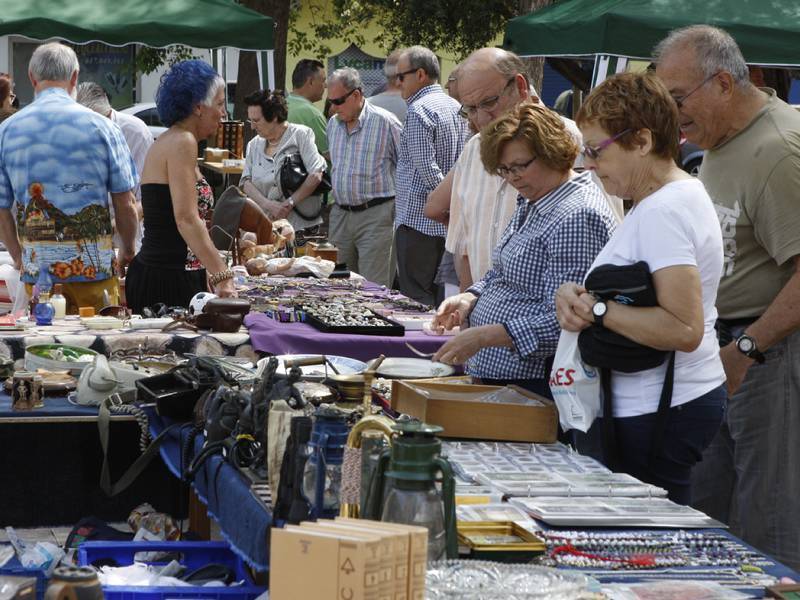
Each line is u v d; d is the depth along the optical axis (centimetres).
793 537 345
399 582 156
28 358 379
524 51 651
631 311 250
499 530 215
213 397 279
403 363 362
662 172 253
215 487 256
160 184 461
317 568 154
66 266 466
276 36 1394
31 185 462
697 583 197
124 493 384
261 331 411
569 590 165
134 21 739
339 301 488
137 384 329
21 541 314
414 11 1603
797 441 338
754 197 324
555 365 267
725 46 322
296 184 770
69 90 480
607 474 252
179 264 472
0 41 1720
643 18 583
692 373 260
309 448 215
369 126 746
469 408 281
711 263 251
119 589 248
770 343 324
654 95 249
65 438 378
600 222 302
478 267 413
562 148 301
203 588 251
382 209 755
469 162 429
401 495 179
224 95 468
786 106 329
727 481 373
